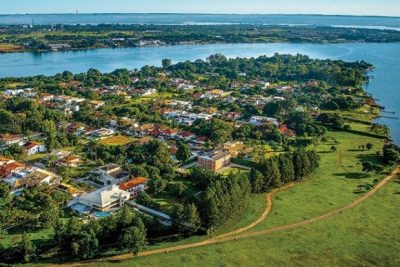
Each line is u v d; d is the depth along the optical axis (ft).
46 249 613.93
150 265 592.19
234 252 630.74
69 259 604.49
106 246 637.71
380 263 618.03
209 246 646.74
